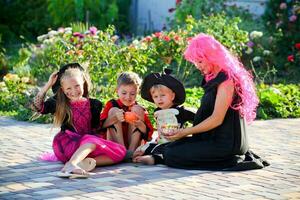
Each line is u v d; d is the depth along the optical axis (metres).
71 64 6.68
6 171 6.28
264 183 5.89
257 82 12.02
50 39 12.34
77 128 6.66
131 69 9.88
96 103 6.74
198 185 5.80
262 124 9.07
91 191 5.57
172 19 17.56
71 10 17.78
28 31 18.98
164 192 5.56
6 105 10.21
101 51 9.80
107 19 18.05
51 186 5.73
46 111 6.62
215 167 6.40
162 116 6.69
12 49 16.95
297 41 13.91
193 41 6.44
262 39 13.91
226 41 11.59
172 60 12.33
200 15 15.51
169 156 6.45
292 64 13.41
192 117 6.75
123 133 6.86
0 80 12.94
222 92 6.29
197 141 6.47
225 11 15.52
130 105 6.87
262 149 7.40
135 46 10.16
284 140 7.95
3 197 5.37
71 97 6.55
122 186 5.74
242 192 5.58
